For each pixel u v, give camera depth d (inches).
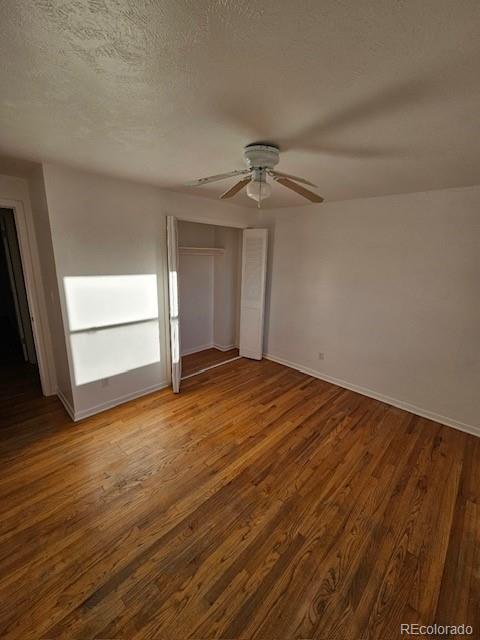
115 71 42.7
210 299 199.8
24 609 52.7
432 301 114.6
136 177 103.4
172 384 139.3
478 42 34.7
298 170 87.7
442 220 108.5
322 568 61.3
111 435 102.8
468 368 109.2
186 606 54.0
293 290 160.7
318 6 31.0
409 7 30.7
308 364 160.9
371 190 111.1
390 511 75.5
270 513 74.0
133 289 119.8
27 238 112.4
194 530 68.7
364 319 134.8
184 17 32.7
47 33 35.2
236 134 63.9
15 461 89.0
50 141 70.4
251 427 110.3
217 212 147.3
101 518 70.9
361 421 116.7
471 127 57.3
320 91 46.8
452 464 93.5
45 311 121.1
